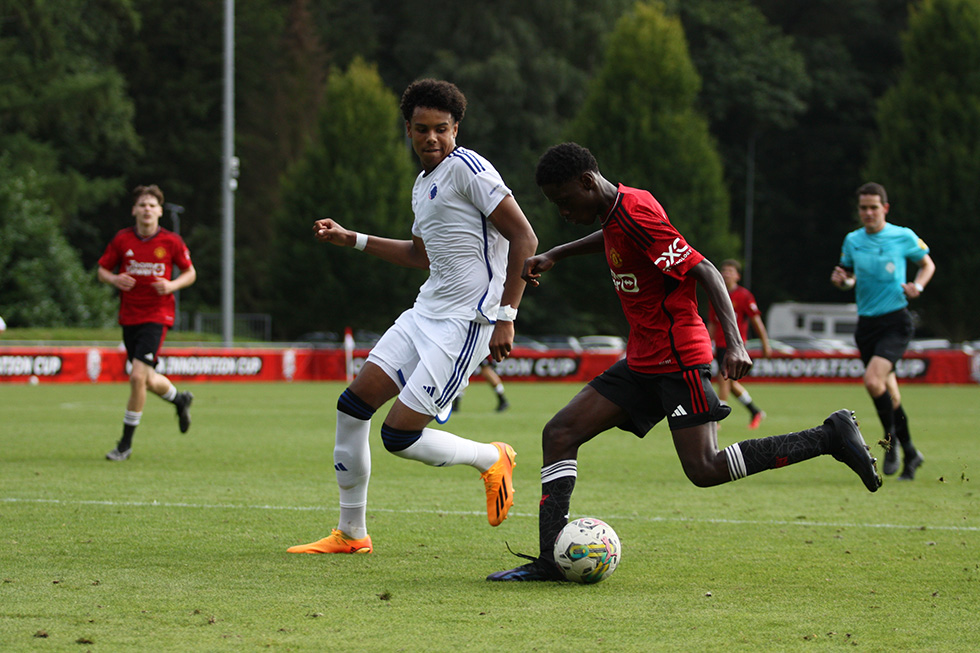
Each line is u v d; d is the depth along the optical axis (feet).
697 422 47.73
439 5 502.38
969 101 404.36
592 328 522.88
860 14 600.80
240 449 109.19
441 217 53.01
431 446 53.88
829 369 294.87
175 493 76.23
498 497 55.67
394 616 41.70
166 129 507.30
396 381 54.08
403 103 53.31
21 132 407.03
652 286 48.01
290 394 219.20
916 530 63.62
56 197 399.44
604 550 47.80
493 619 41.34
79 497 73.51
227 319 282.36
